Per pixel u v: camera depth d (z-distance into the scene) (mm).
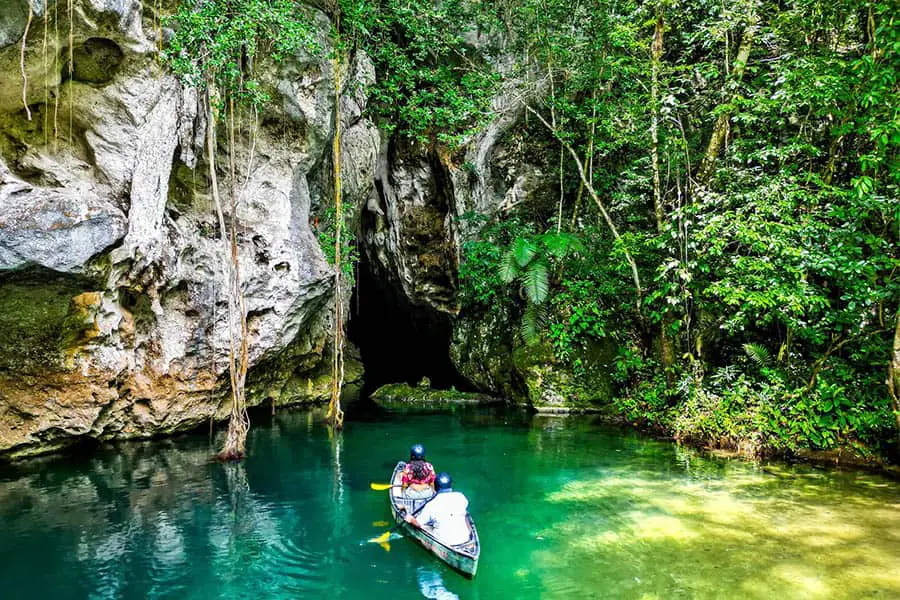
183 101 9125
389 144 16703
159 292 9195
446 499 5512
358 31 11719
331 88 11727
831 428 8625
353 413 13195
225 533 5836
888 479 7793
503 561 5254
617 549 5504
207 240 10141
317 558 5297
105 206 7957
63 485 7246
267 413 12570
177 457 8672
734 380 10125
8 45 7109
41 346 8023
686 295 10031
